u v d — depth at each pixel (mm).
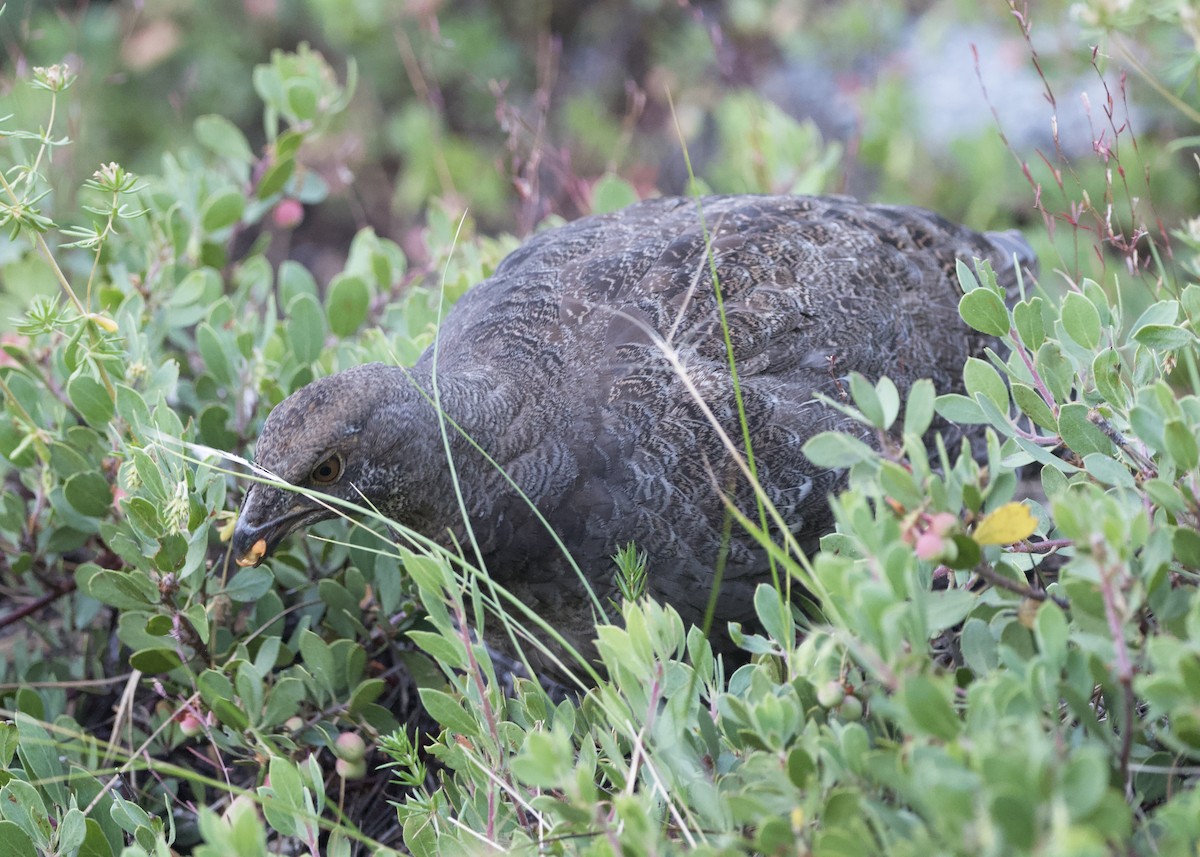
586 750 6480
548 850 6004
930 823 5016
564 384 8133
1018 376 6941
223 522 8891
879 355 8734
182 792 8609
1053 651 5082
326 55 15812
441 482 7832
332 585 8492
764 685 6102
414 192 14344
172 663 8164
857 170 14414
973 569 5676
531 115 15492
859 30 15102
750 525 5941
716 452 7992
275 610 8586
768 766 5566
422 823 6648
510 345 8367
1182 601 5480
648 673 6141
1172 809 4703
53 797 7344
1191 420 6059
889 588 5012
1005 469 6094
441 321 9344
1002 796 4289
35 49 14391
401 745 6762
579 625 8305
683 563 8047
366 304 10234
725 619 8398
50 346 9195
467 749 6430
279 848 7887
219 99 15461
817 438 5789
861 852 4953
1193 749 5102
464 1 16156
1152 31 12109
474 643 7070
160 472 7621
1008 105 13586
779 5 15438
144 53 14750
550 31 16266
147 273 10008
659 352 8172
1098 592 5359
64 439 9000
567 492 7949
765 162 12578
